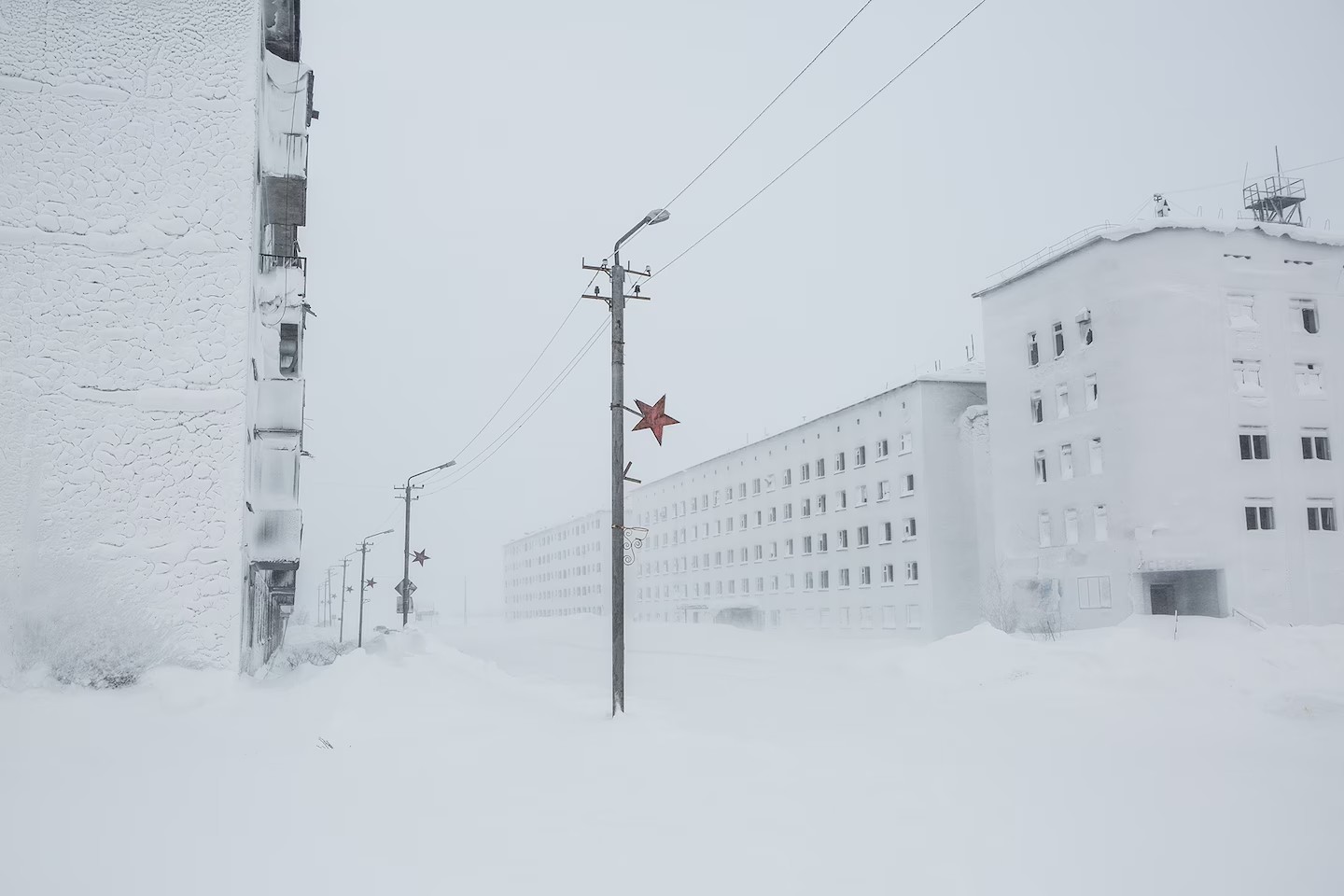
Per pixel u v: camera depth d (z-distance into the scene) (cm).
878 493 5019
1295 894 540
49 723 1119
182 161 1653
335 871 557
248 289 1650
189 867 556
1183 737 1243
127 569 1527
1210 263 3431
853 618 5209
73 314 1577
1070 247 3709
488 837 655
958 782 896
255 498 1911
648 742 1138
